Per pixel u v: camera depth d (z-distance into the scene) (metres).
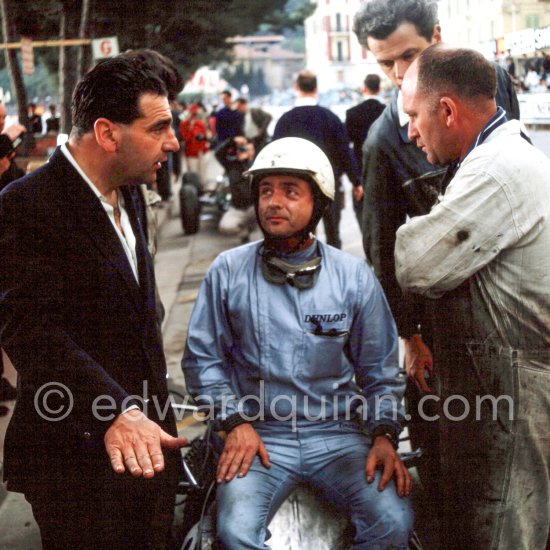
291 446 2.95
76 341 2.54
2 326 2.42
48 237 2.46
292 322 2.94
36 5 21.95
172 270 10.49
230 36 28.11
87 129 2.52
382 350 3.03
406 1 3.24
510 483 2.60
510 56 5.66
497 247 2.48
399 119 3.36
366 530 2.81
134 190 2.81
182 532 3.24
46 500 2.62
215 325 3.03
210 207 14.75
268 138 12.95
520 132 2.58
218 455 3.13
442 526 3.29
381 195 3.46
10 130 5.53
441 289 2.58
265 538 2.81
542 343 2.53
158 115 2.51
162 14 22.38
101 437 2.41
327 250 3.03
